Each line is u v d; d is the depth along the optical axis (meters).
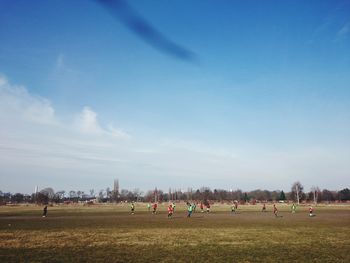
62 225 49.88
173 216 76.12
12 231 40.84
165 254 25.81
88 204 198.12
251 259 24.05
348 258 24.50
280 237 36.62
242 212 99.88
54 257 24.20
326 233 40.59
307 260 23.75
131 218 67.38
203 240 33.91
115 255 25.23
